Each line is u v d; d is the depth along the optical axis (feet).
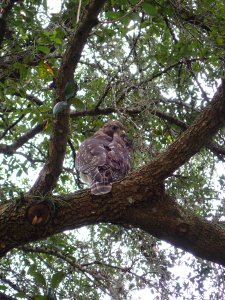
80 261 18.85
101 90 23.63
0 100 22.47
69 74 14.61
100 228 20.26
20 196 14.55
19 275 16.94
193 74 21.52
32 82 22.72
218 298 17.47
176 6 18.74
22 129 24.80
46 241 15.47
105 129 20.16
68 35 19.76
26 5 20.88
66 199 14.89
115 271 18.39
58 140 15.12
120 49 22.22
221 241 15.62
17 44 19.66
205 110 14.88
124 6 19.16
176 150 14.97
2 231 14.52
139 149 19.03
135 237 19.10
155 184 15.14
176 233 15.43
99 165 15.98
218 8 20.10
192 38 19.57
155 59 21.75
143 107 20.70
